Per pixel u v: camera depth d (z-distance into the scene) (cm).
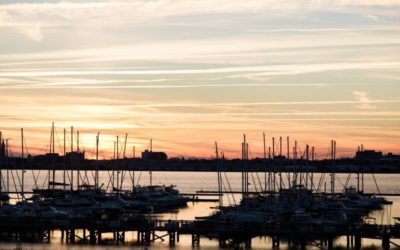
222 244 10325
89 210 13475
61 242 10550
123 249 9906
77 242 10550
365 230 9975
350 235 9988
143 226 10488
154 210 15988
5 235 10925
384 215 15725
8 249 9875
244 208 12812
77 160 19562
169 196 17538
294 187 16588
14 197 18838
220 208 13550
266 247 10275
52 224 10669
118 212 13725
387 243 9944
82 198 15038
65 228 10631
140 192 17712
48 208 12244
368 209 16450
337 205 14950
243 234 10181
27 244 10331
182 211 16100
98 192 16625
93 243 10456
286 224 10200
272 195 15600
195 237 10400
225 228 10112
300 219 11206
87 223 10631
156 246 10194
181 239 10988
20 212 11669
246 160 15400
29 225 10712
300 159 18388
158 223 11675
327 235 9988
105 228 10544
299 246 10369
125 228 10531
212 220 10794
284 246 10375
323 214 12381
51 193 16312
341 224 10312
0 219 10825
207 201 19388
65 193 16250
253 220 10894
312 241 10444
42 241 10650
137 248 9962
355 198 17462
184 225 10212
